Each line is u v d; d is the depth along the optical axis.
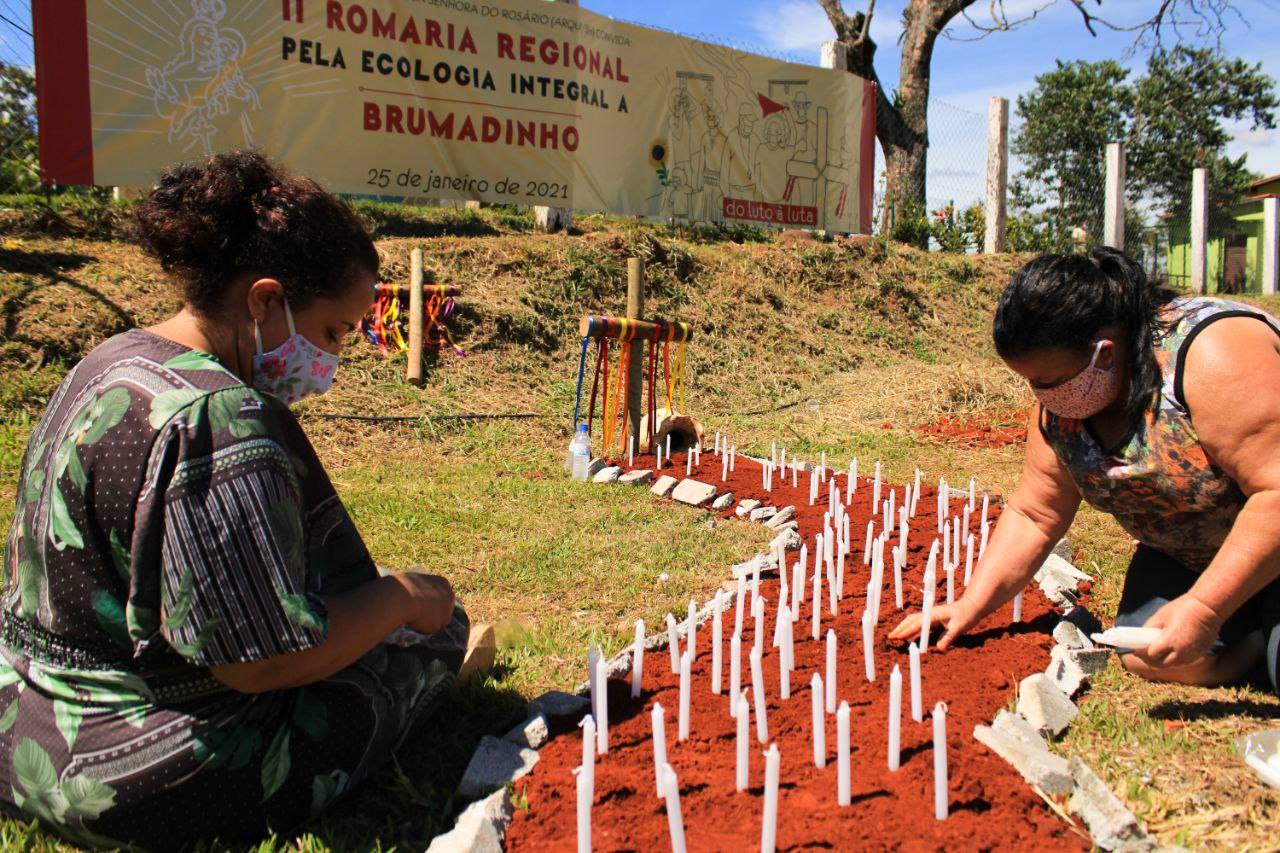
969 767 2.34
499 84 9.46
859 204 13.03
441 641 2.63
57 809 2.01
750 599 3.79
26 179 8.46
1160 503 2.70
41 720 2.04
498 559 4.43
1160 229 19.02
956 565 3.86
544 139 9.83
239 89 8.12
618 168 10.51
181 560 1.86
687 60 10.81
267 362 2.11
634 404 6.48
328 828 2.27
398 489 5.73
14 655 2.10
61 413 2.01
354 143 8.76
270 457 1.95
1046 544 3.07
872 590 3.32
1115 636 2.52
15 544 2.05
